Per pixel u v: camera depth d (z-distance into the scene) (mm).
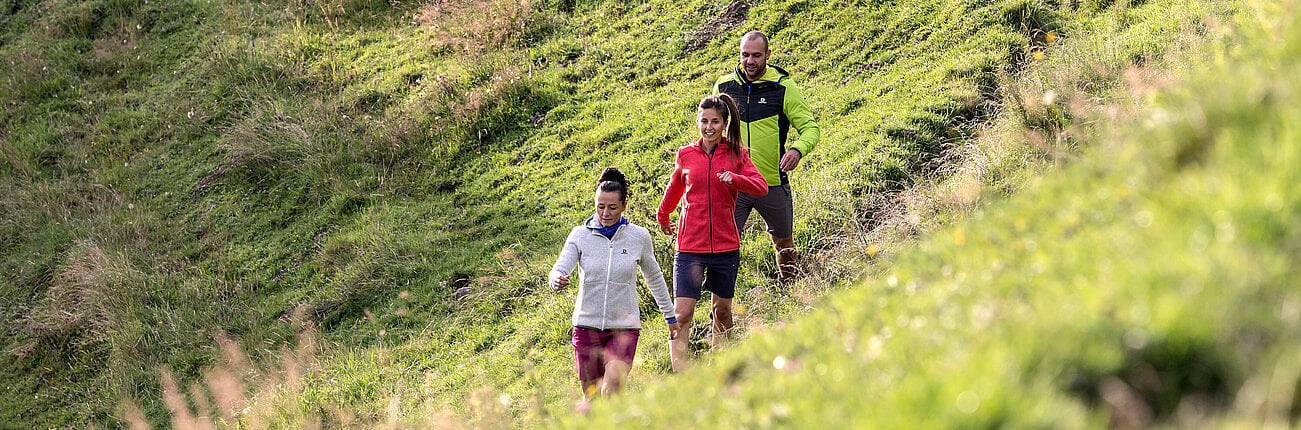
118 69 18016
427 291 10102
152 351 10703
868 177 9031
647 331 7750
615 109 12820
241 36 17734
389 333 9594
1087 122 6883
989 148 8180
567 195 11102
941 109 9859
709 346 6969
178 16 19156
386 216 11945
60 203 14508
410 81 15195
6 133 16812
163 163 15070
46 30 19391
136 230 13203
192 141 15406
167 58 17969
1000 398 1991
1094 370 2182
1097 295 2354
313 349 9562
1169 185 2824
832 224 8422
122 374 10461
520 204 11367
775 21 13570
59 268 12953
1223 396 2092
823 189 8938
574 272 9141
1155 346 2156
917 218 7047
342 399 8461
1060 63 9234
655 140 11578
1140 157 3322
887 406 2207
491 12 15977
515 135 13031
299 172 13461
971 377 2127
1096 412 2092
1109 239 2738
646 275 6051
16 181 15445
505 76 13898
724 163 6234
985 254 3322
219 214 13312
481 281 9750
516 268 9750
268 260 11984
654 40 14305
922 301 3164
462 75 14492
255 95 15883
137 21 19250
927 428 2004
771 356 3680
